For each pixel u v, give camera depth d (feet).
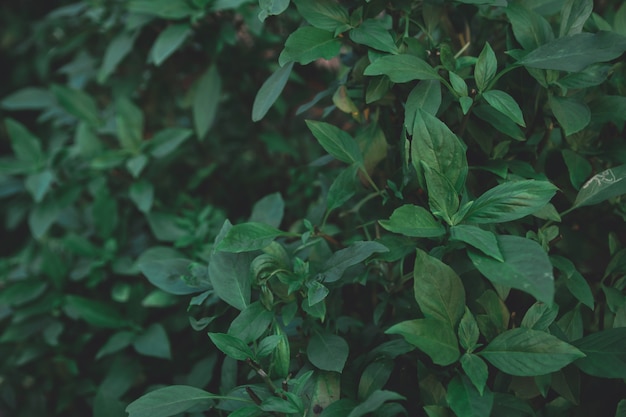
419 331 2.29
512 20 2.53
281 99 3.73
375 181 2.80
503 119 2.52
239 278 2.54
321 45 2.50
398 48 2.57
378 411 2.42
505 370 2.30
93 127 3.90
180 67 3.77
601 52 2.39
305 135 3.95
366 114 2.77
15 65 5.49
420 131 2.36
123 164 3.75
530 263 2.20
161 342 3.16
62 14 4.09
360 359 2.58
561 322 2.57
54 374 3.69
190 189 3.77
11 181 4.09
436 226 2.36
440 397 2.43
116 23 3.90
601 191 2.49
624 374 2.40
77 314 3.47
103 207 3.60
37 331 3.58
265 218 2.84
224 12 3.53
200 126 3.54
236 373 2.67
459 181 2.36
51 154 3.98
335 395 2.50
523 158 2.72
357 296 3.01
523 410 2.43
